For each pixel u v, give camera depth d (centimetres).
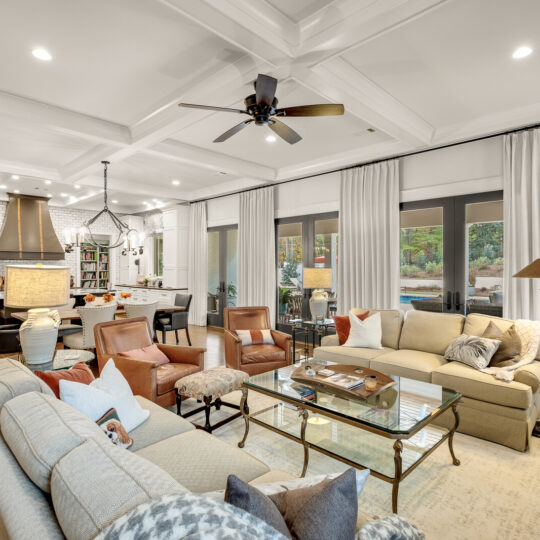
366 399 247
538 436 293
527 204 385
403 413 228
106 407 183
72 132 386
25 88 329
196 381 293
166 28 246
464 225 443
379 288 496
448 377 311
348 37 239
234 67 286
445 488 227
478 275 436
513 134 393
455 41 263
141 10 228
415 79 316
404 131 392
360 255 520
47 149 505
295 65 269
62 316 459
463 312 445
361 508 208
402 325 424
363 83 316
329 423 268
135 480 93
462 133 411
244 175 576
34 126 408
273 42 242
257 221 672
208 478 156
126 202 855
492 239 425
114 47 267
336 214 571
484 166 423
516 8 228
